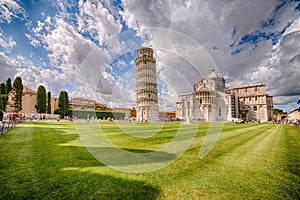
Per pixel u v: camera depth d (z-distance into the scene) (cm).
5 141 833
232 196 316
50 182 362
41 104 5147
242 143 885
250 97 6794
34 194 312
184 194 322
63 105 5031
